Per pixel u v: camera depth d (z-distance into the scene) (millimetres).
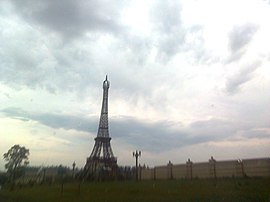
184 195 39531
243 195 35500
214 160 64562
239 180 48438
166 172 77312
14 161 89188
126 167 95125
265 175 53594
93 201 43562
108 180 86625
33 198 52969
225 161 62062
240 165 58719
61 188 60781
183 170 72062
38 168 91812
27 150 91250
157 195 42156
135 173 85062
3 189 76312
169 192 43469
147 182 65812
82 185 67438
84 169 94688
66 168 93062
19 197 57000
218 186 43438
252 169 56406
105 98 111125
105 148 102625
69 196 50531
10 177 87250
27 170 91250
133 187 54938
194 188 44906
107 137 104625
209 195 37188
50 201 48156
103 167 95688
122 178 90750
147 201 38875
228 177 57719
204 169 66188
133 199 41281
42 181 82938
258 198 33375
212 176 63562
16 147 90438
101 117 108188
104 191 52656
